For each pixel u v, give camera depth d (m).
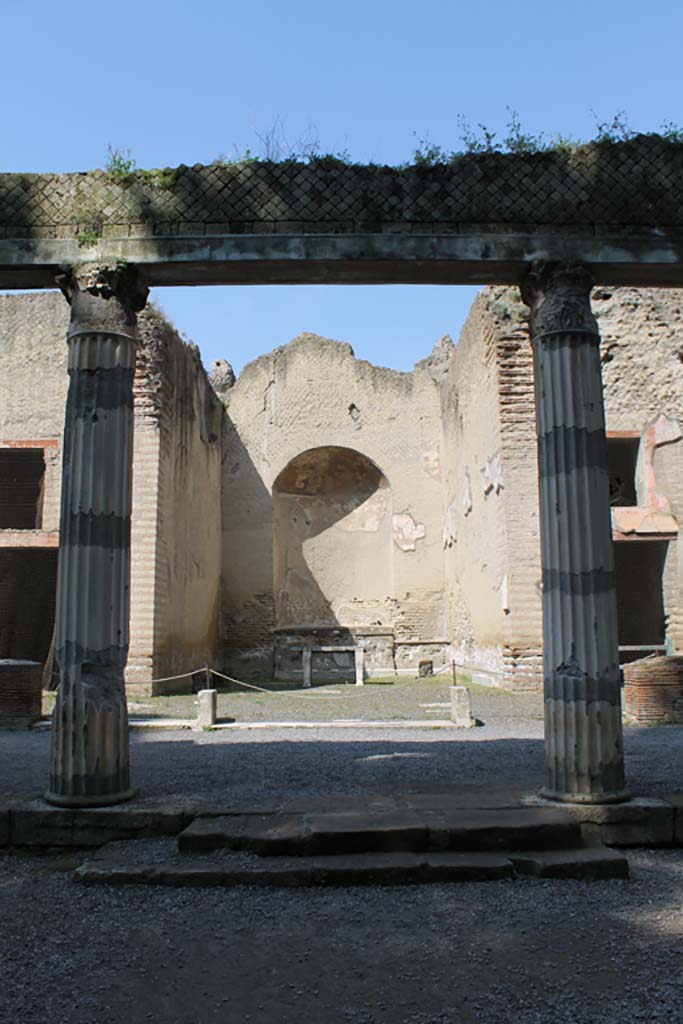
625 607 20.42
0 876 5.27
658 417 17.08
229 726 11.41
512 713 12.85
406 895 4.83
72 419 6.43
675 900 4.73
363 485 26.64
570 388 6.43
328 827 5.42
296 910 4.61
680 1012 3.40
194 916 4.53
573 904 4.67
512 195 6.75
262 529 25.42
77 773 5.99
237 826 5.54
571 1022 3.33
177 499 18.31
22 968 3.90
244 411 26.03
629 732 10.70
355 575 26.28
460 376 21.33
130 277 6.67
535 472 16.25
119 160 6.84
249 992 3.65
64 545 6.29
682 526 16.72
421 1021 3.36
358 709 13.70
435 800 6.18
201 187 6.74
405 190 6.74
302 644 24.72
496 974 3.79
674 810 5.82
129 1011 3.48
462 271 6.84
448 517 24.16
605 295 8.40
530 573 15.98
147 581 16.03
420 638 24.88
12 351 18.28
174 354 18.16
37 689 12.16
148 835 5.80
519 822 5.50
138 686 15.69
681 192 6.79
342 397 25.94
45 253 6.68
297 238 6.62
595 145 6.84
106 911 4.61
